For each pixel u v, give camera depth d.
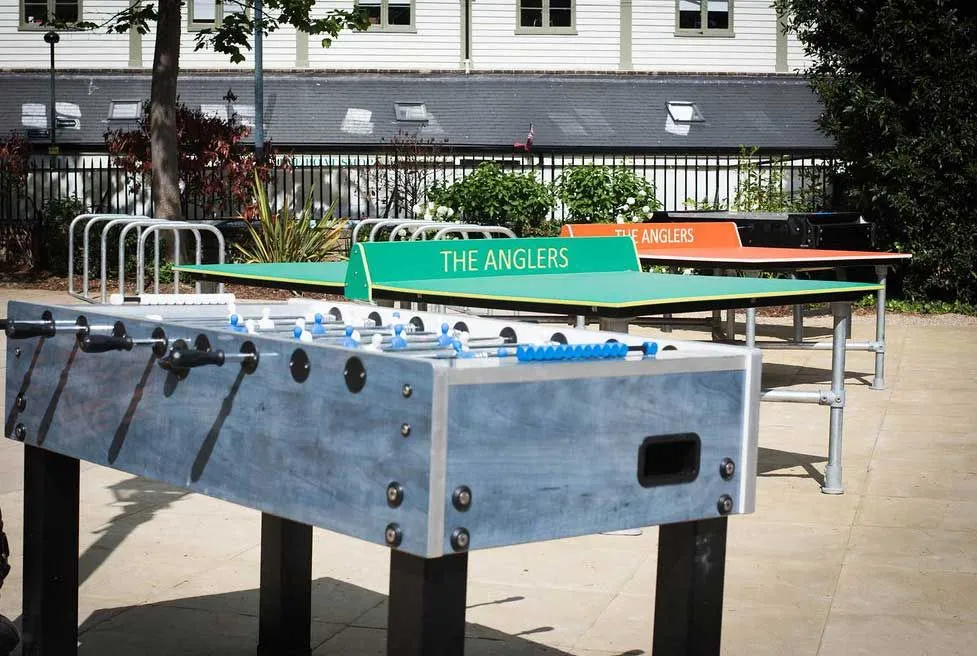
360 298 5.82
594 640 3.97
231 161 18.97
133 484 6.15
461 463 2.29
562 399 2.43
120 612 4.23
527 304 5.03
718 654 2.84
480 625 4.12
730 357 2.71
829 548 5.12
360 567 4.82
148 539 5.15
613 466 2.53
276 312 4.02
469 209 16.52
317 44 27.27
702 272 12.50
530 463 2.39
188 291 15.55
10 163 19.67
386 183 20.23
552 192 16.95
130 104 25.94
